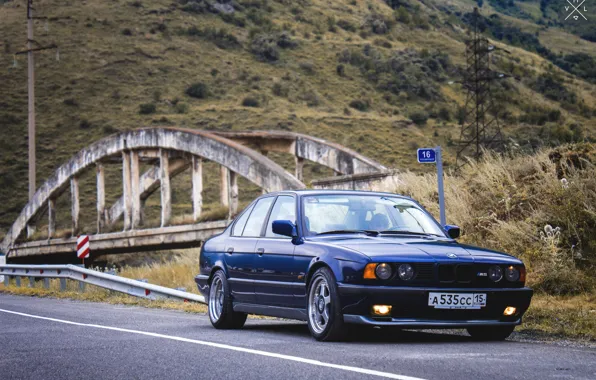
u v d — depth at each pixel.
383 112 101.56
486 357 6.61
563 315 9.47
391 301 7.52
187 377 5.92
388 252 7.72
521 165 15.66
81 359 7.03
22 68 103.44
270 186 27.62
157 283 23.36
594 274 11.80
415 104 105.88
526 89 112.81
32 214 43.31
